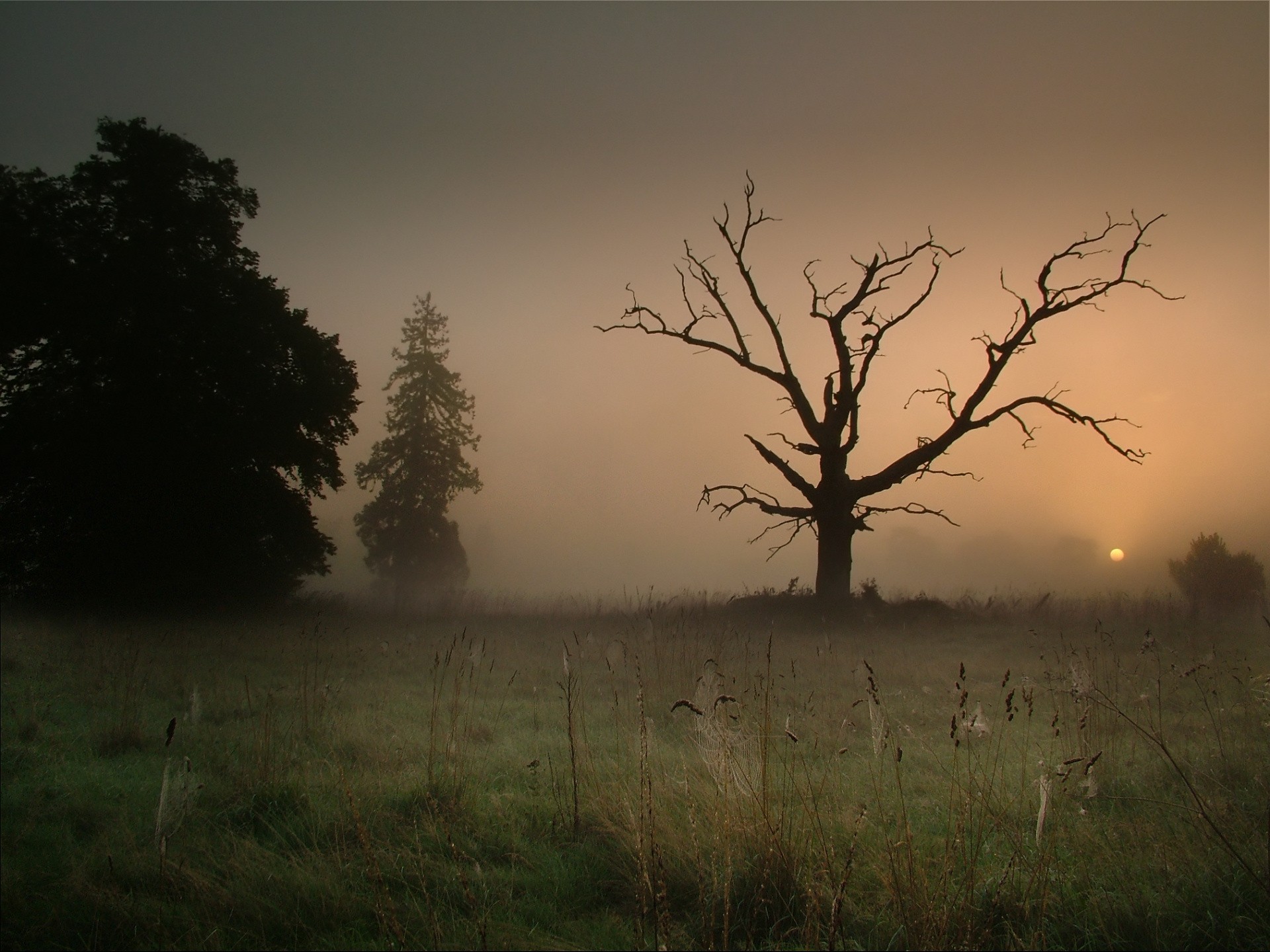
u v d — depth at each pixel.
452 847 3.83
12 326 24.27
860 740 6.87
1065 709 7.42
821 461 26.91
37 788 5.19
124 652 11.45
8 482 24.59
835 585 26.02
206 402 26.03
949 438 26.19
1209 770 5.44
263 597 26.47
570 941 3.39
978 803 4.76
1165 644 13.75
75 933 3.38
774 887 3.69
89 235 26.14
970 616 23.41
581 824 4.79
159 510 24.44
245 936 3.39
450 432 61.31
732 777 4.42
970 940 3.20
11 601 23.88
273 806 4.95
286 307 29.19
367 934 3.46
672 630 15.34
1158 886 3.72
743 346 27.86
